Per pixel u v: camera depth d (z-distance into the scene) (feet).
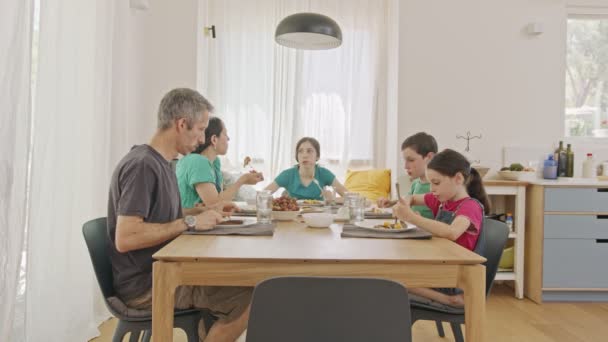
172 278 4.22
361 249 4.56
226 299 5.20
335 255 4.28
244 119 13.56
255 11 13.48
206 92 13.29
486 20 12.89
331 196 8.98
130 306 5.24
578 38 13.32
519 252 10.82
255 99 13.57
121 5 8.96
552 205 10.39
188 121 5.46
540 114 12.96
